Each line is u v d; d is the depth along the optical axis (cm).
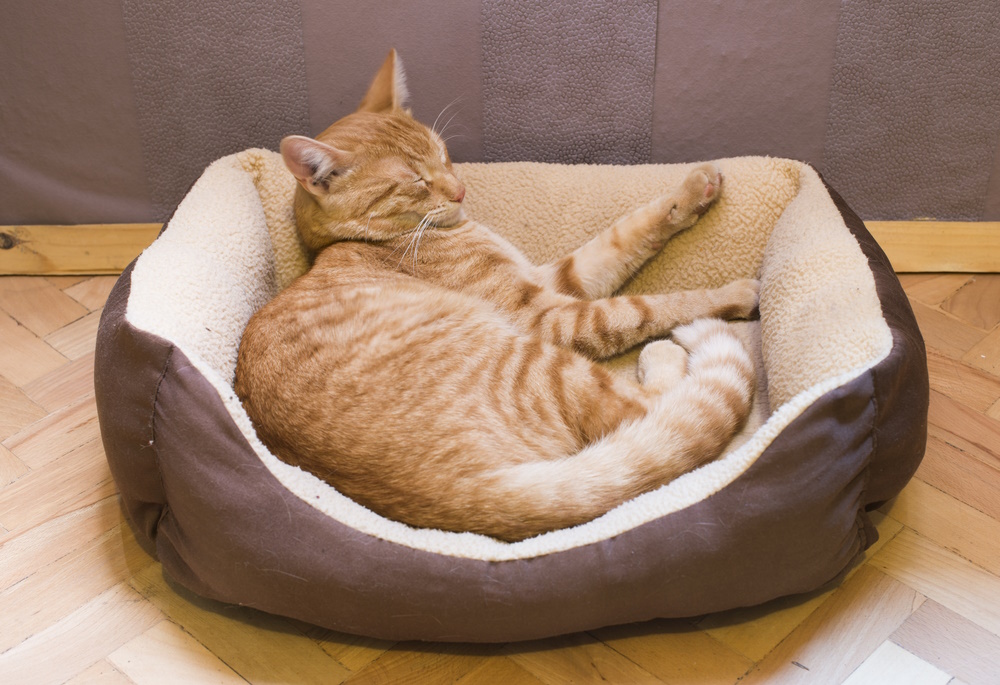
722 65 207
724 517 137
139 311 154
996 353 198
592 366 165
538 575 135
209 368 148
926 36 201
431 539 139
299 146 166
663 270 203
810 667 140
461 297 174
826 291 166
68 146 222
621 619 140
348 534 138
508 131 219
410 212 182
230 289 173
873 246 176
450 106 216
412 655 146
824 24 201
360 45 208
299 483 142
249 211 190
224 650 147
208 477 141
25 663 145
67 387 199
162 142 221
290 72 211
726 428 154
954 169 216
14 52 209
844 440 140
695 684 139
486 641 141
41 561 162
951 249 222
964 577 153
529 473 144
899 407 147
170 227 181
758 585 140
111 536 167
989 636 144
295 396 151
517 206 212
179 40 207
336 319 161
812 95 210
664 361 174
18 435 187
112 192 228
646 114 214
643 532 137
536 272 188
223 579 143
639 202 206
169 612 154
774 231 192
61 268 234
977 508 164
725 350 166
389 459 145
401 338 159
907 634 144
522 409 155
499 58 209
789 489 137
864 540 149
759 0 199
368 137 177
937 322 208
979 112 209
